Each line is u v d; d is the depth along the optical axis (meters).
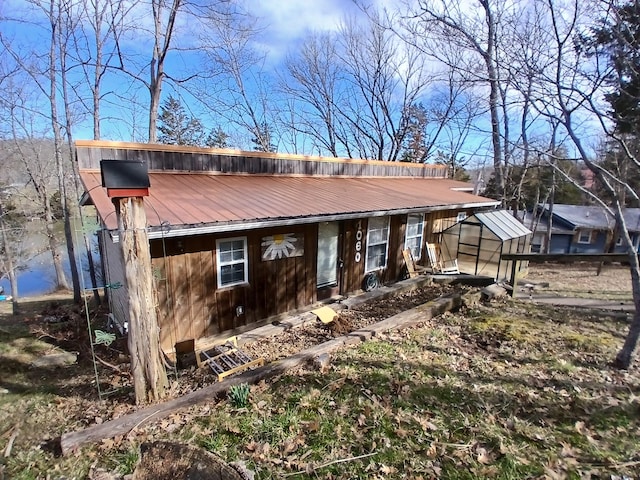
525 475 2.45
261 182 8.59
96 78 11.61
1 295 13.25
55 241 12.30
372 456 2.68
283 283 7.24
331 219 6.68
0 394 4.68
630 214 24.91
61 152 11.41
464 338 4.91
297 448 2.79
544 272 12.91
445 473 2.49
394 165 13.09
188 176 7.90
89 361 5.64
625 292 8.08
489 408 3.22
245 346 5.26
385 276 9.66
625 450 2.67
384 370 3.96
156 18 12.05
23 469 2.79
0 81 10.77
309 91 21.78
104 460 2.78
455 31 6.44
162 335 5.65
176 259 5.69
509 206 16.25
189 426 3.13
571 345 4.59
